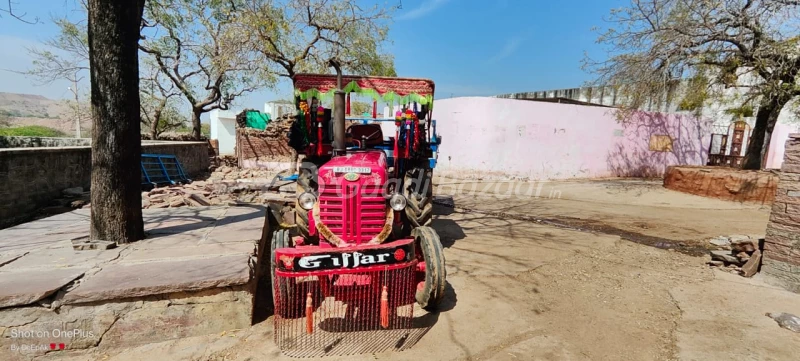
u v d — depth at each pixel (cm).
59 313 301
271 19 1019
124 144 408
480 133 1373
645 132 1598
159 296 318
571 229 695
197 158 1400
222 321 333
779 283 426
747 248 484
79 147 767
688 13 945
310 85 549
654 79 1047
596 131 1507
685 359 290
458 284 434
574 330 336
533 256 533
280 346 313
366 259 301
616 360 292
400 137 529
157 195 720
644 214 842
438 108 1486
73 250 392
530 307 379
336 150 384
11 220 593
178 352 306
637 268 489
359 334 331
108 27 382
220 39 1087
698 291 415
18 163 607
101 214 407
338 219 341
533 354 300
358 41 1133
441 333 332
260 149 1705
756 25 895
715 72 1075
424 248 354
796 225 412
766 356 292
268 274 465
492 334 330
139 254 383
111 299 306
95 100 396
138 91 420
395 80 571
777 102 984
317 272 295
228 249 400
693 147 1741
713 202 988
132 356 302
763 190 946
